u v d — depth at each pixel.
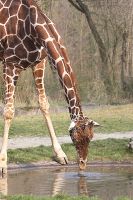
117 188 13.23
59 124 27.31
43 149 19.27
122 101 45.56
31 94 35.56
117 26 48.91
